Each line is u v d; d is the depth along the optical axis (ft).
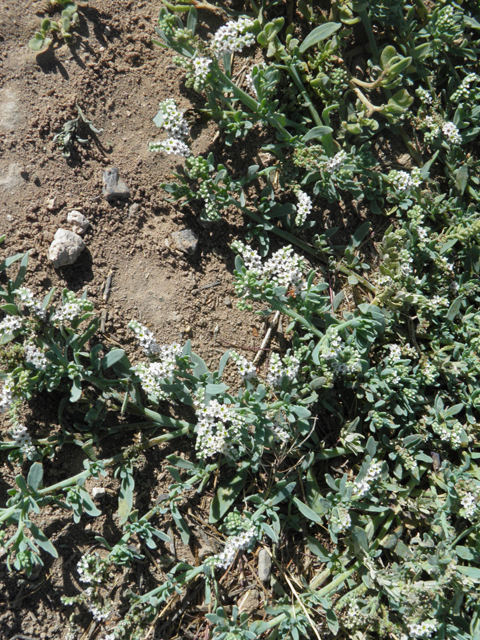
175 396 1.52
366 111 1.68
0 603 1.43
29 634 1.43
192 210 1.63
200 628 1.50
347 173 1.58
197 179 1.63
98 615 1.39
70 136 1.56
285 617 1.46
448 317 1.65
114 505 1.51
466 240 1.70
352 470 1.61
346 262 1.70
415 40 1.82
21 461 1.41
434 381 1.67
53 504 1.48
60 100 1.58
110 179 1.58
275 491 1.52
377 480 1.53
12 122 1.54
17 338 1.47
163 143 1.48
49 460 1.48
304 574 1.55
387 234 1.63
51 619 1.45
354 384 1.56
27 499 1.33
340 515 1.46
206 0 1.70
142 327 1.44
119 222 1.58
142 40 1.66
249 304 1.64
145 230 1.60
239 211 1.65
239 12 1.71
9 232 1.50
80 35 1.61
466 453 1.63
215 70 1.51
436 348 1.65
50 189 1.54
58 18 1.61
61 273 1.52
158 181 1.62
